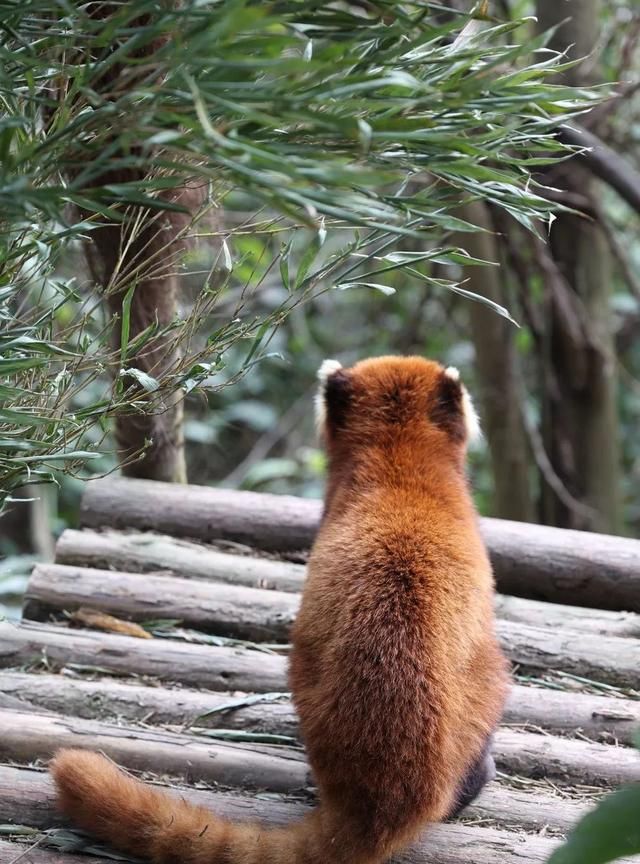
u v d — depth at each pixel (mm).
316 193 2012
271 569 5000
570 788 3711
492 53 2865
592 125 7465
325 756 3010
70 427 3377
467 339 10242
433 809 2975
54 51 2680
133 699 3994
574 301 8031
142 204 2400
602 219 7559
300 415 10750
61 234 2764
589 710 4027
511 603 4812
